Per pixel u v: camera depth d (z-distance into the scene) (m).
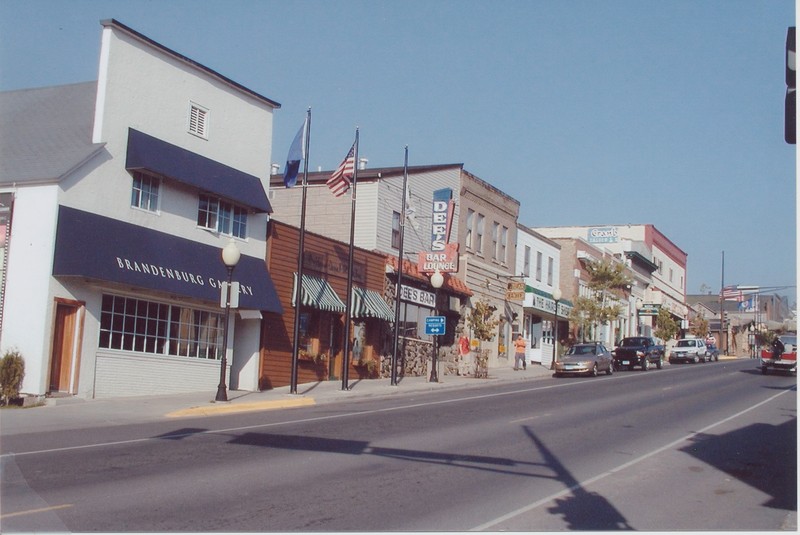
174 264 22.42
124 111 21.89
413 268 34.91
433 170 37.31
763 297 113.62
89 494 10.05
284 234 27.67
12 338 19.64
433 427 17.92
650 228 75.31
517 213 46.09
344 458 13.38
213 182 24.16
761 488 12.01
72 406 19.25
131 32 22.00
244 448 14.10
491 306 38.97
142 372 22.25
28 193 19.95
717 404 24.97
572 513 9.99
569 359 39.34
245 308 24.95
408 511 9.77
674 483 12.23
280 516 9.29
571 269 54.50
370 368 31.97
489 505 10.27
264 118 27.42
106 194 21.14
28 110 24.70
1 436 14.84
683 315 84.38
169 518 9.02
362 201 33.56
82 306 20.34
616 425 19.20
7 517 8.84
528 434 17.20
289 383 27.83
